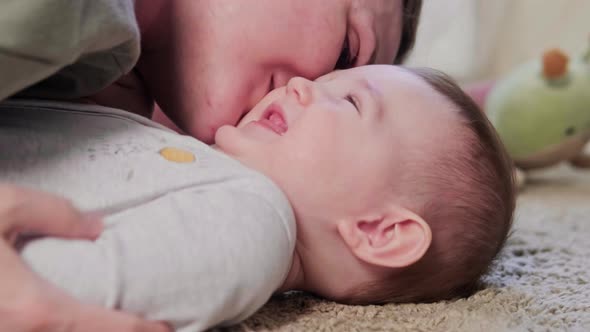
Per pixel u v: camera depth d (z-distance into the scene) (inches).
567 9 92.3
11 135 26.2
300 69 35.9
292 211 28.9
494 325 29.5
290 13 35.0
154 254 23.2
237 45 34.3
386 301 33.1
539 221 51.6
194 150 29.1
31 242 22.0
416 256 31.2
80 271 21.9
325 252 31.7
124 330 21.1
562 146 68.0
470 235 33.7
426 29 83.3
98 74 28.9
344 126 31.4
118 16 25.5
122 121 29.9
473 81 91.4
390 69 35.5
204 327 24.3
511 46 94.0
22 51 22.7
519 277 36.7
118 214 24.3
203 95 34.7
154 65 36.1
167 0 34.1
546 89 67.2
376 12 39.1
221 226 25.1
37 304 19.9
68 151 26.2
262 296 26.4
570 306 31.9
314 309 31.2
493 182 34.6
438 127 33.4
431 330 28.9
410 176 32.0
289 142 31.0
